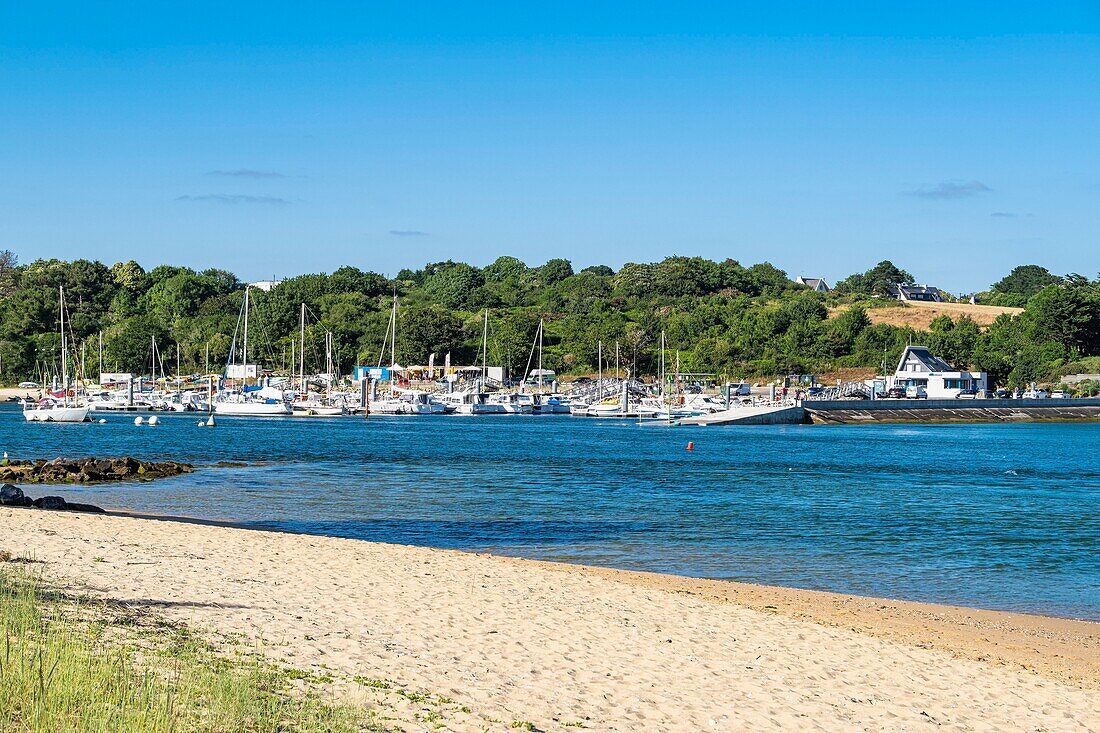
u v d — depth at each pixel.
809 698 17.42
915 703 17.72
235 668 15.65
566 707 15.73
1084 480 67.75
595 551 37.03
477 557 31.52
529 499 52.22
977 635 24.73
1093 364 180.38
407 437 108.25
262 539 31.39
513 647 19.14
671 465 75.56
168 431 116.31
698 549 37.81
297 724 13.34
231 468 67.94
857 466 77.19
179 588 21.89
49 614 17.41
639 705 16.17
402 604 22.33
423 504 49.66
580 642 19.97
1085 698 19.08
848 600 28.59
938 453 92.38
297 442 97.94
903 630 24.66
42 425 128.50
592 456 83.75
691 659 19.34
